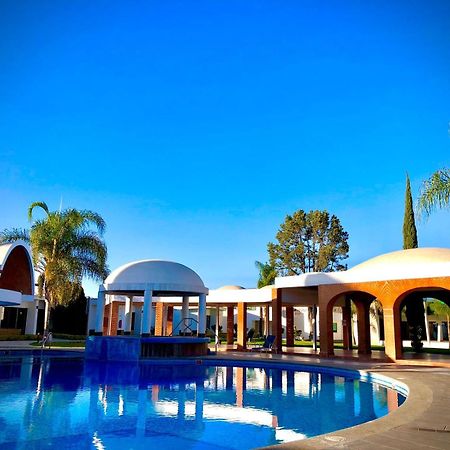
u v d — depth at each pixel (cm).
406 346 3183
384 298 1836
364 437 559
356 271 1933
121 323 3850
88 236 2814
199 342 2006
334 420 819
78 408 895
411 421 649
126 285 2009
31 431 714
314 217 4241
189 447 646
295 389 1165
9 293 1852
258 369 1630
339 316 4681
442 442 537
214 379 1355
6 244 2461
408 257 1945
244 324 2636
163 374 1467
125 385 1210
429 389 977
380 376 1252
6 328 3073
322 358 1881
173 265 2098
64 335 3170
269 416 848
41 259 2838
